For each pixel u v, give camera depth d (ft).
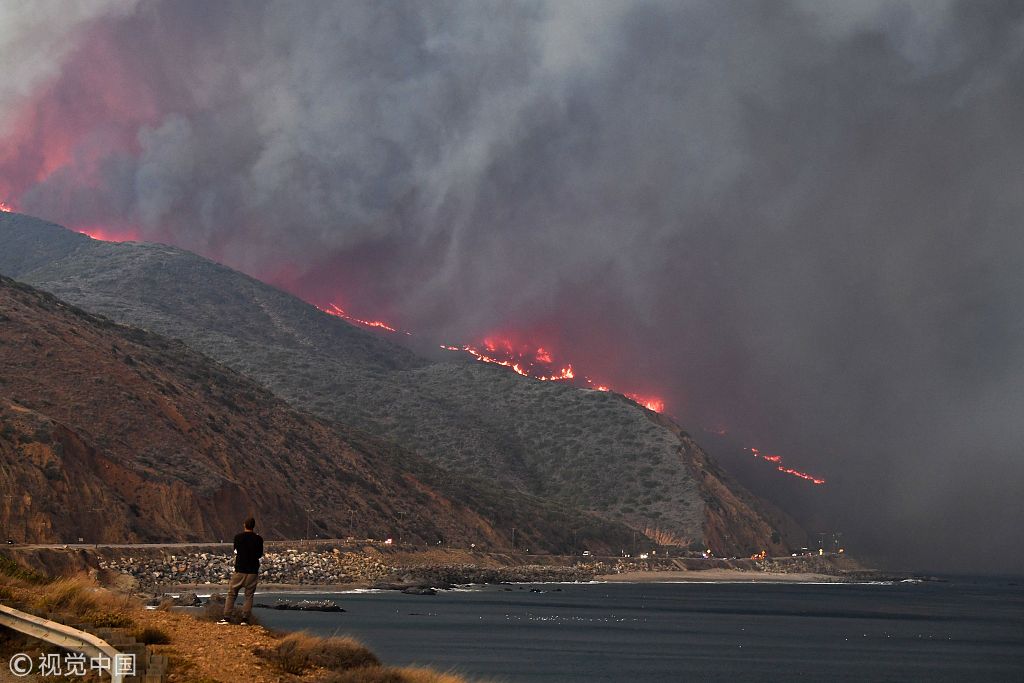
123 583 327.67
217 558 414.82
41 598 85.35
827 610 591.37
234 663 77.66
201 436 558.15
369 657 85.20
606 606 510.99
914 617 563.89
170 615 92.89
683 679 241.14
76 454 436.76
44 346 542.16
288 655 81.71
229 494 507.30
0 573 91.40
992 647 382.42
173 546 413.18
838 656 322.96
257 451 631.56
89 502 410.93
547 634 334.85
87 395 522.88
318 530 586.04
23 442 408.26
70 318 639.76
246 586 95.71
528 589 624.59
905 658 325.83
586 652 288.51
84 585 92.94
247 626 92.79
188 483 490.49
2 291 597.11
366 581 508.12
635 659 279.49
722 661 289.53
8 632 73.92
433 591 510.99
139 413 530.68
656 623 421.59
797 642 368.07
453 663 236.63
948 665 308.81
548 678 222.28
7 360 517.14
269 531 529.45
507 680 213.05
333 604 347.36
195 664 75.56
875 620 520.42
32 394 501.56
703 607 556.92
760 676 257.75
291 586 451.53
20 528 361.30
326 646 84.48
